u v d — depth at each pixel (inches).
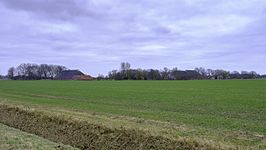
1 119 994.1
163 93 1847.9
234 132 648.4
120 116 904.9
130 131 629.6
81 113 952.3
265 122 785.6
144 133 607.2
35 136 714.8
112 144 616.7
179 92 1899.6
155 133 601.0
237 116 903.1
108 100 1492.4
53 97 1734.7
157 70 5054.1
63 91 2172.7
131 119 840.9
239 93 1736.0
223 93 1760.6
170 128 685.3
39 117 880.9
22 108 1037.2
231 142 542.9
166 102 1350.9
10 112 1042.1
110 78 5251.0
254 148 498.6
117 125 693.3
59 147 597.0
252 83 2728.8
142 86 2623.0
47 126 808.3
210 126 727.7
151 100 1448.1
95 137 660.1
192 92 1881.2
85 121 748.6
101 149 619.5
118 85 2849.4
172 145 540.4
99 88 2432.3
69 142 685.9
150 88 2333.9
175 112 1015.0
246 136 608.7
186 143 531.5
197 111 1038.4
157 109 1111.6
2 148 564.1
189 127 709.3
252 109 1062.4
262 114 940.0
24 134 723.4
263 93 1706.4
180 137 564.4
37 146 586.9
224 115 928.9
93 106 1227.9
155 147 555.2
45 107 1152.2
